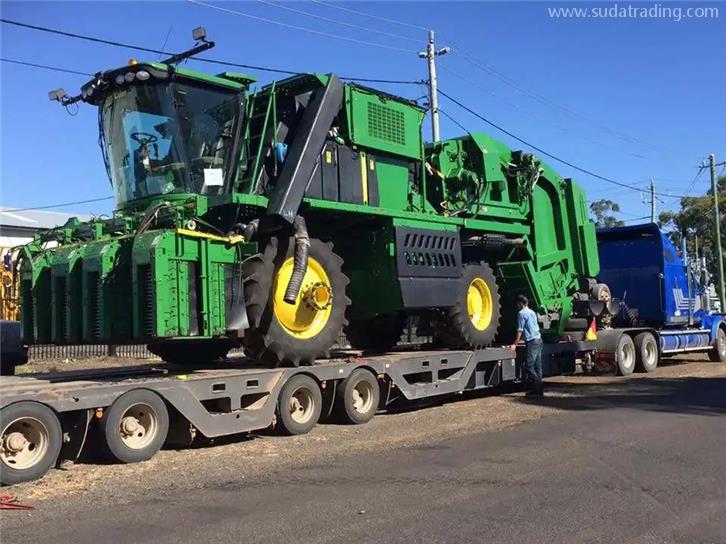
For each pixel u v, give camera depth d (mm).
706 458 7461
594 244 16109
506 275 14258
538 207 14648
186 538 5090
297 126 10156
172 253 7977
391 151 11188
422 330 13078
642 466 7117
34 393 6742
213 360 11312
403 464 7332
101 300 8227
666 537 5023
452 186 12719
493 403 11961
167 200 8844
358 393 10070
